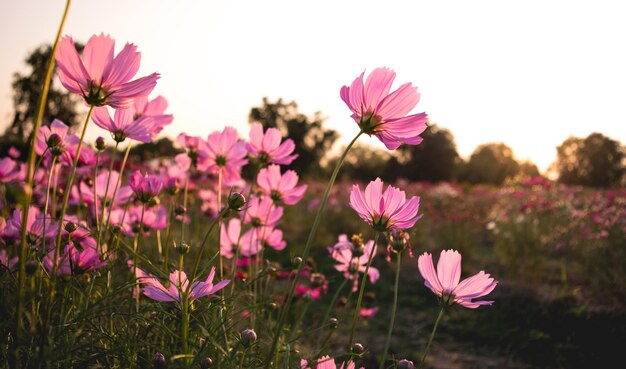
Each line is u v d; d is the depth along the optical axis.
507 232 2.93
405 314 1.93
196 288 0.54
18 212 0.66
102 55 0.51
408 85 0.55
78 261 0.57
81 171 0.99
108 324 0.63
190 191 1.61
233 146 0.87
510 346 1.66
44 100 0.42
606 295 2.02
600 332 1.71
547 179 3.92
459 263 0.60
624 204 2.87
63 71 0.50
